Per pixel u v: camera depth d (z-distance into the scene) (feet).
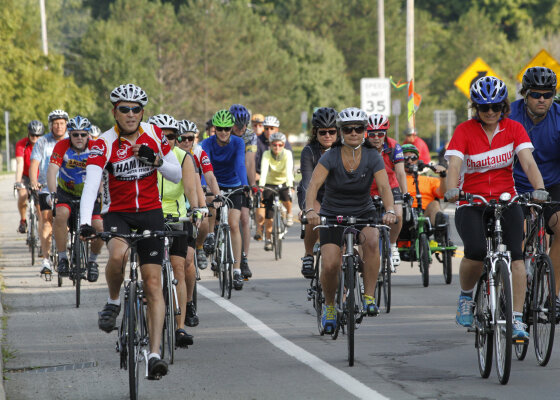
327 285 69.31
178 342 68.23
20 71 460.55
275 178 140.87
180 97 616.39
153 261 57.52
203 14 639.35
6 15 458.09
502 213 62.28
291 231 177.68
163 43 624.18
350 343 63.21
